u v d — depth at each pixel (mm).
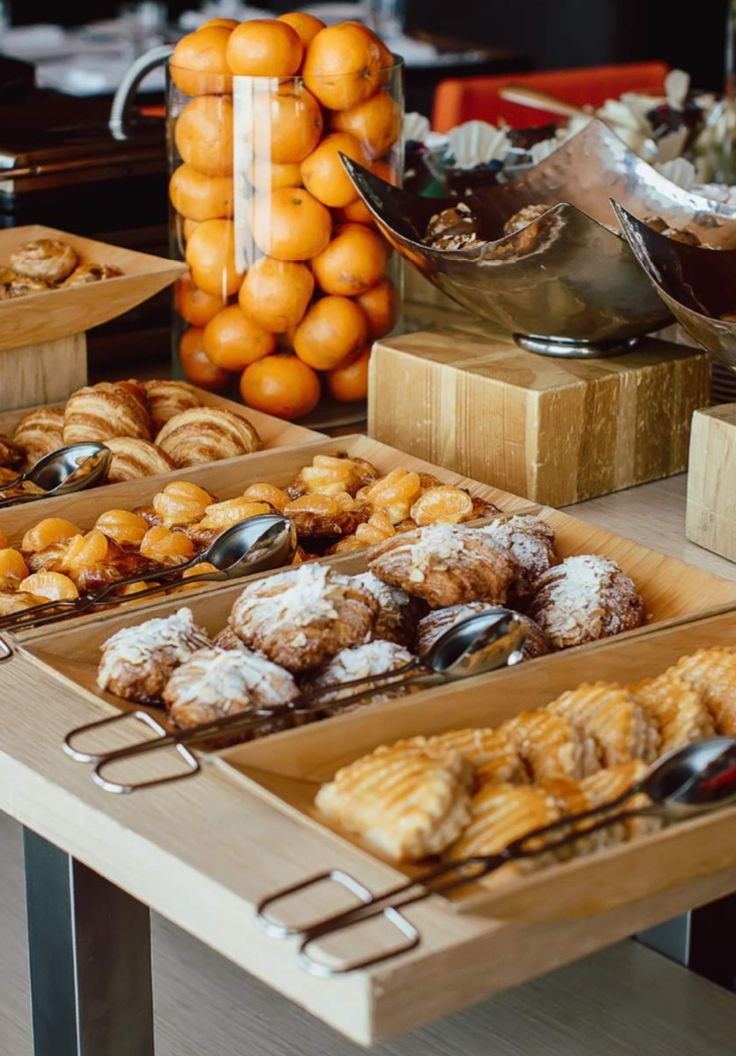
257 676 1878
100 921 1978
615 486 2312
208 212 2389
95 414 2328
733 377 2492
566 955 1754
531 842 1753
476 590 1979
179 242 2443
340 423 2451
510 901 1716
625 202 2424
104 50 5316
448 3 6340
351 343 2412
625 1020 2188
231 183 2369
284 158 2350
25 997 2209
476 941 1713
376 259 2402
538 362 2318
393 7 5801
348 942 1710
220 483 2250
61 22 5871
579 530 2139
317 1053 2145
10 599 2027
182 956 2258
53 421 2361
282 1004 2201
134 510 2209
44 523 2139
